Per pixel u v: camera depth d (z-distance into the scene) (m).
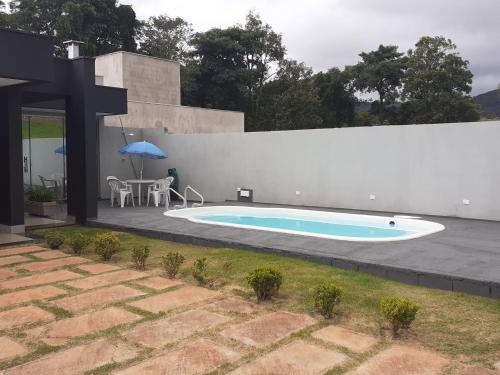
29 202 11.52
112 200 12.97
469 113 35.97
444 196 10.09
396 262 5.72
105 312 4.41
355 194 11.42
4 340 3.76
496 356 3.47
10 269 6.13
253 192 13.41
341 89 43.62
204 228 8.59
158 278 5.64
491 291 4.80
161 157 13.59
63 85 10.09
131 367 3.26
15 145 8.68
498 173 9.39
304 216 11.20
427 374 3.15
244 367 3.26
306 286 5.21
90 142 10.10
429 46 37.81
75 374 3.17
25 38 7.42
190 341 3.72
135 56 24.61
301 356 3.43
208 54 43.16
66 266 6.30
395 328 3.87
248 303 4.69
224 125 24.42
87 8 35.25
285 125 40.72
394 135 10.74
